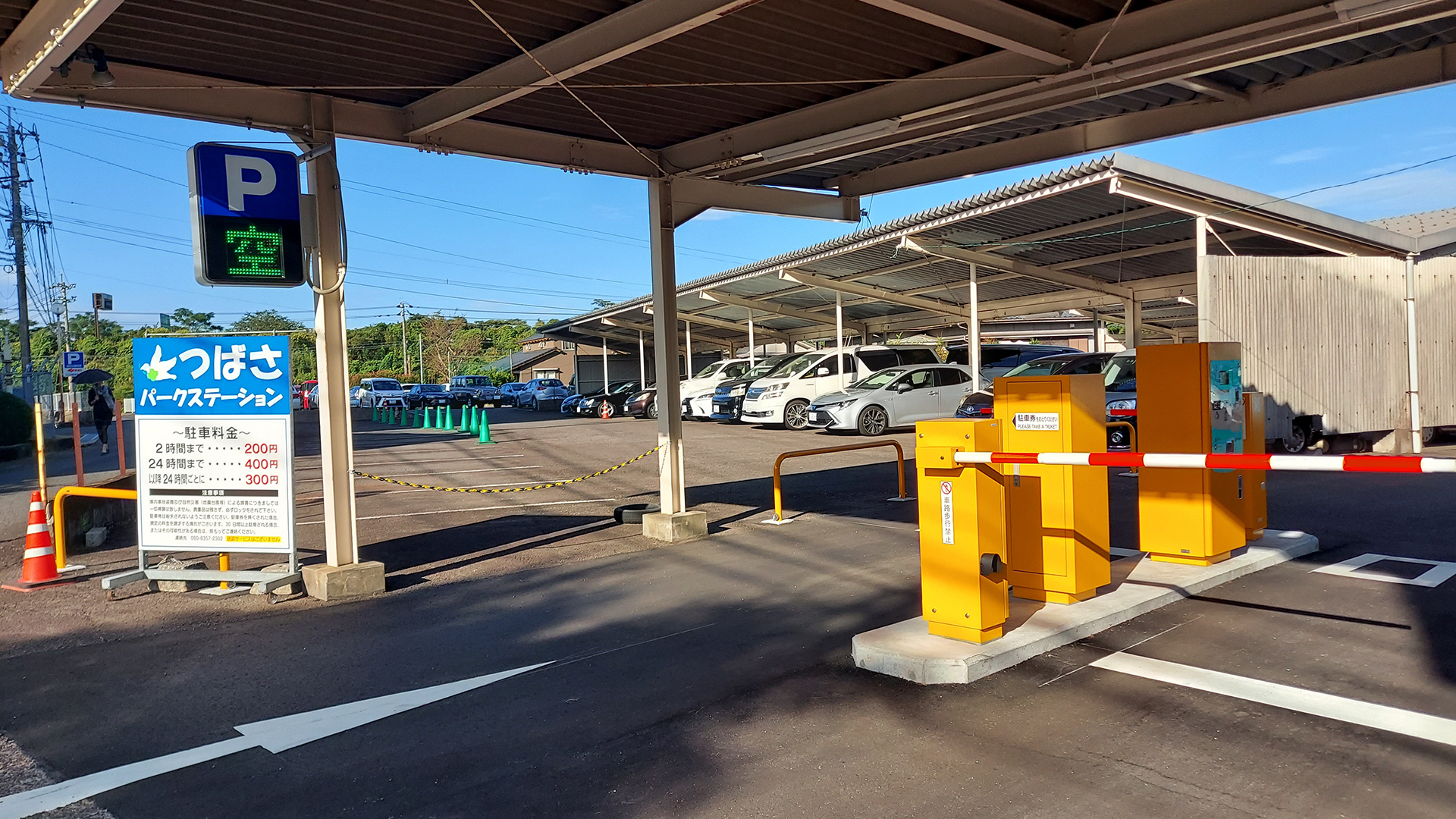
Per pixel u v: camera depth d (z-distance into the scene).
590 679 5.38
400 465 18.94
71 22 5.49
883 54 7.37
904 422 21.89
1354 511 9.65
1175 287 22.58
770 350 42.66
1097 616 5.78
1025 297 26.17
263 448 7.73
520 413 41.50
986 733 4.30
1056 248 19.12
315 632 6.62
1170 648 5.39
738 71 7.70
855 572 7.81
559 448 21.62
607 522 11.07
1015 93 7.36
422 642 6.28
